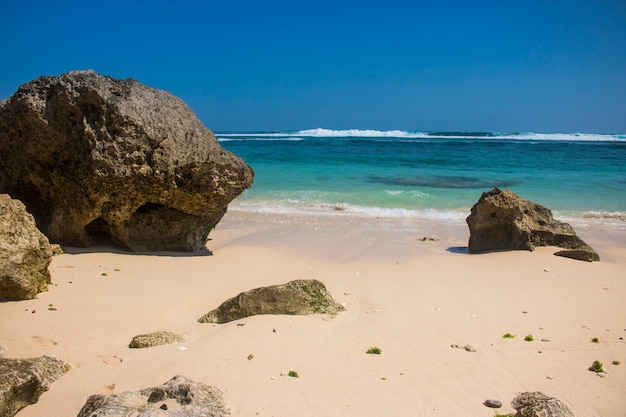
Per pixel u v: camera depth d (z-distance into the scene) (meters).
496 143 60.28
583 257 11.40
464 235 14.45
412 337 6.79
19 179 11.34
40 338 6.48
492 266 10.89
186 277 9.82
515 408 5.09
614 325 7.33
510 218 12.33
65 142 10.63
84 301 8.04
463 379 5.66
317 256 11.80
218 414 4.68
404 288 9.22
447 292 8.96
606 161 35.12
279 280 9.73
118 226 11.30
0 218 7.82
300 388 5.37
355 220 16.25
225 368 5.75
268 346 6.36
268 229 14.86
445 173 27.91
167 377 5.51
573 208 18.56
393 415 4.95
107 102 10.39
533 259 11.41
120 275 9.66
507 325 7.30
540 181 24.92
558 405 4.98
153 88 11.55
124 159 10.57
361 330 6.99
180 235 11.97
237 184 11.84
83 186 10.70
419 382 5.57
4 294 7.76
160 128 10.85
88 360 5.94
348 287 9.28
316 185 23.25
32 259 8.08
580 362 6.12
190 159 11.05
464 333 6.97
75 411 4.89
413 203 19.03
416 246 12.95
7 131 10.98
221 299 8.59
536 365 6.03
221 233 14.35
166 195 11.12
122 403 4.58
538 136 86.62
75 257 10.68
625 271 10.52
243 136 84.75
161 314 7.71
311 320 7.36
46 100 10.60
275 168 29.80
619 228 15.60
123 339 6.66
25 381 4.92
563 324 7.36
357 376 5.66
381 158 36.34
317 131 91.56
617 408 5.16
